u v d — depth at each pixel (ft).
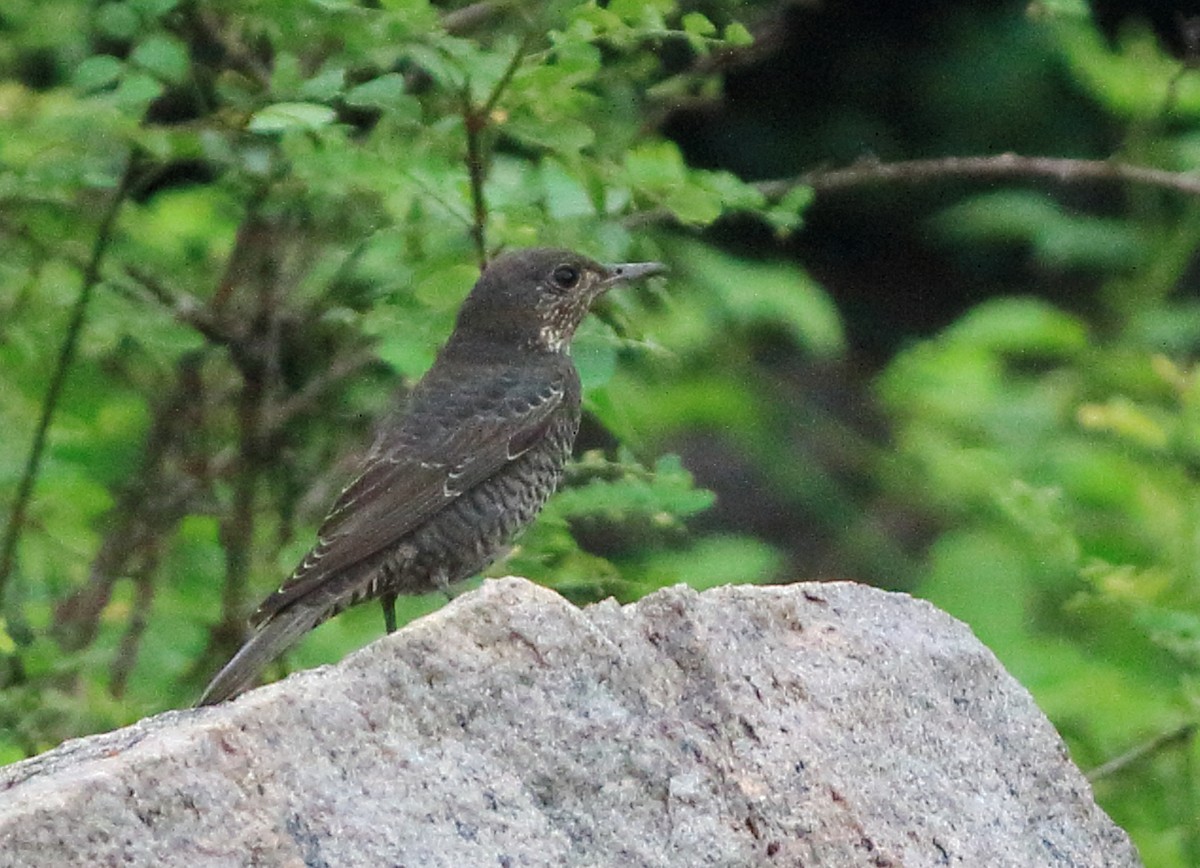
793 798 23.95
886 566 68.85
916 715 25.96
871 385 77.30
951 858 24.64
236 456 42.57
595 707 23.58
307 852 21.35
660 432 63.05
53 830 20.30
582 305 36.17
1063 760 26.76
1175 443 40.91
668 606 24.82
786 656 25.70
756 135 76.33
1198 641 34.86
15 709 36.19
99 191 39.37
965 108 75.46
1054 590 44.68
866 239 80.89
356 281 41.19
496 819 22.38
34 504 39.34
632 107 41.81
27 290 38.96
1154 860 36.40
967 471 48.34
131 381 42.98
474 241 36.01
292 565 40.60
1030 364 64.49
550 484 35.42
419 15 33.78
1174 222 61.87
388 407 42.50
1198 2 75.00
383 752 22.38
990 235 78.54
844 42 75.15
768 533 70.85
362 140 38.24
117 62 34.65
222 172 40.86
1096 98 62.44
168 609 41.32
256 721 21.93
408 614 40.70
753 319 60.03
